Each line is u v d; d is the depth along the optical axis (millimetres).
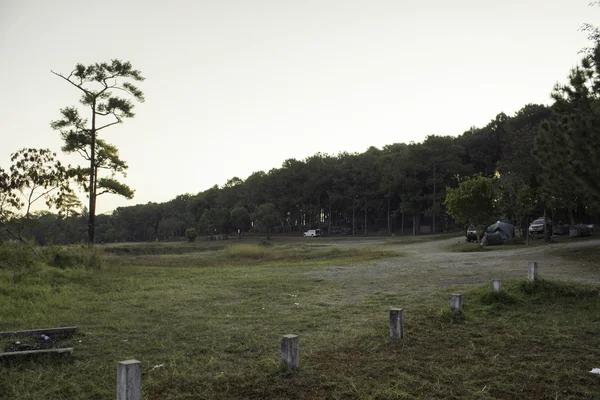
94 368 6109
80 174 21922
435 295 11156
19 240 20125
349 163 86875
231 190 114188
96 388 5332
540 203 34719
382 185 74062
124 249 52031
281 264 23703
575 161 13906
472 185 31688
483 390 5090
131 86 33031
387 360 6195
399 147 88188
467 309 9469
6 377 5738
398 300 10758
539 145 21219
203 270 19969
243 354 6688
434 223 70438
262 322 8828
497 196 37531
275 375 5609
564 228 41219
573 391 5039
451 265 18734
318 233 84438
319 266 20797
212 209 104062
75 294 12664
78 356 6641
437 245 39750
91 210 33219
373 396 4891
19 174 20156
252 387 5273
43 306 10688
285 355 5715
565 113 16469
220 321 8977
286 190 93938
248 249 35031
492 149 69625
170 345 7246
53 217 32781
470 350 6617
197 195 133625
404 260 22547
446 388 5156
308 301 11188
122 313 9938
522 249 26609
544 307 9570
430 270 17094
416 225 76625
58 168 21172
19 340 7504
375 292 12250
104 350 6980
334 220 104438
